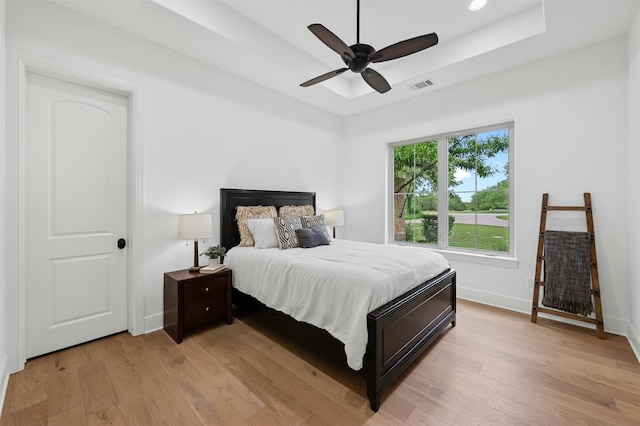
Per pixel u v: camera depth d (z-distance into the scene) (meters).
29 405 1.64
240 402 1.68
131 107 2.54
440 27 2.75
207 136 3.04
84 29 2.22
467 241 3.57
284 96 3.87
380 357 1.67
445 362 2.10
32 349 2.11
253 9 2.55
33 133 2.09
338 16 2.62
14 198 1.93
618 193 2.50
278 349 2.30
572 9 2.13
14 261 1.93
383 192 4.30
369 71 2.19
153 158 2.63
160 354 2.21
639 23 2.10
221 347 2.33
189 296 2.48
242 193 3.35
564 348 2.28
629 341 2.37
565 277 2.68
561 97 2.77
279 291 2.31
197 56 2.86
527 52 2.74
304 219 3.33
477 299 3.36
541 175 2.89
